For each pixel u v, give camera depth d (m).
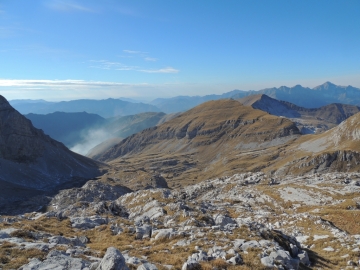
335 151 176.50
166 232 30.34
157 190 70.31
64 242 27.62
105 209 58.91
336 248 31.20
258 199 75.00
